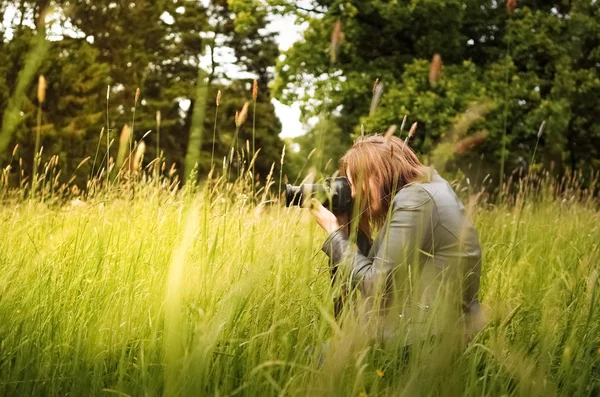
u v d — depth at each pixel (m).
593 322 2.16
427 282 2.08
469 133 14.23
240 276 2.07
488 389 1.69
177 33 23.80
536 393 1.55
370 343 1.90
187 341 1.67
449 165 9.74
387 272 2.15
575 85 14.02
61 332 2.07
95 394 1.69
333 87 15.28
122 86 22.67
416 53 16.78
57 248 2.84
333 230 2.42
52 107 14.53
